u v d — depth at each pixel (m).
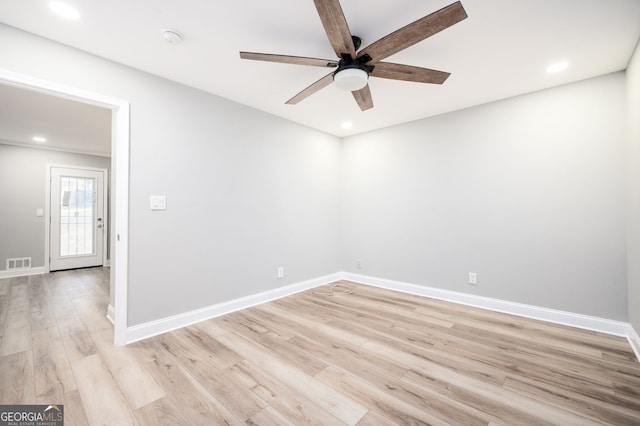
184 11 1.68
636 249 2.10
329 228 4.20
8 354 2.06
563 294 2.62
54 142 4.77
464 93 2.80
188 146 2.64
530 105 2.78
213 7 1.65
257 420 1.41
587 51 2.09
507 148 2.91
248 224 3.14
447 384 1.70
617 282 2.38
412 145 3.62
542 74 2.43
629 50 2.07
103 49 2.06
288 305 3.17
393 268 3.81
